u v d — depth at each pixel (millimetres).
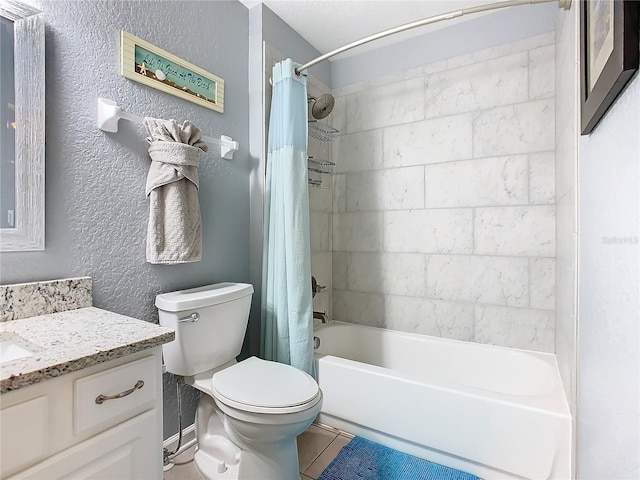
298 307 1736
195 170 1471
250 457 1271
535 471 1279
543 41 1819
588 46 898
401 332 2230
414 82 2195
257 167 1938
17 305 1039
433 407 1482
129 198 1357
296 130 1810
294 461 1318
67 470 735
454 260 2086
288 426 1178
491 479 1377
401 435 1561
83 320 1045
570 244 1262
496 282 1964
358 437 1698
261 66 1905
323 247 2447
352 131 2445
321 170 2363
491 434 1363
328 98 2053
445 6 1900
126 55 1338
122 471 846
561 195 1559
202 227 1688
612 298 676
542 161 1828
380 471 1451
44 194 1112
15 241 1053
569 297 1290
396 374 1601
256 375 1377
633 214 548
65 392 741
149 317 1438
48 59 1122
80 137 1207
